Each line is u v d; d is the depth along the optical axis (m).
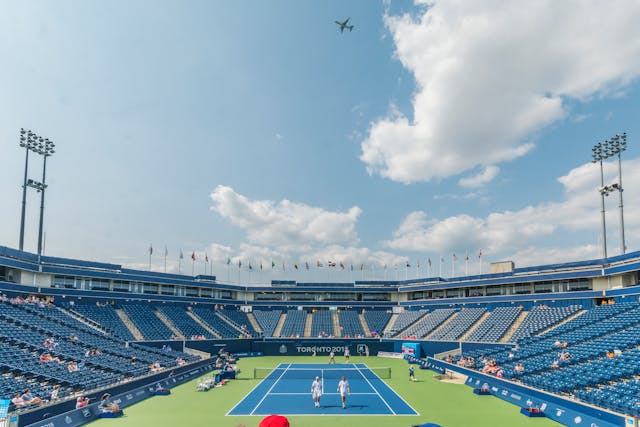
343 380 35.25
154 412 33.22
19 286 57.69
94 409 31.45
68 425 28.28
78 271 67.56
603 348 43.69
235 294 99.25
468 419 30.52
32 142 69.38
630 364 36.47
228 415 32.09
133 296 76.19
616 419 26.41
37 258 62.19
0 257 54.62
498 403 36.59
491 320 73.00
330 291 100.06
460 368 53.03
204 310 88.69
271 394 41.16
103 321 65.75
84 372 40.81
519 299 72.69
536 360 46.09
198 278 91.56
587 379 35.38
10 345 42.78
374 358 78.38
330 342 83.31
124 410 34.00
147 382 41.88
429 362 63.25
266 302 98.94
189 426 28.75
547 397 33.31
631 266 55.03
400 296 100.31
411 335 83.00
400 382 49.16
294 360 75.06
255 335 87.25
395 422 29.64
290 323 92.44
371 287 100.00
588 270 63.00
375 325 92.19
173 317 79.25
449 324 79.62
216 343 76.88
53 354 44.56
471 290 86.00
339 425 28.84
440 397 39.47
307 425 28.84
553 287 69.88
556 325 60.84
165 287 84.31
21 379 35.69
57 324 54.97
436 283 91.06
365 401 37.53
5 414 26.20
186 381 49.69
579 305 63.31
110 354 50.94
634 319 48.44
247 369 62.00
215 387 45.59
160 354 57.72
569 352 45.88
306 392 42.22
